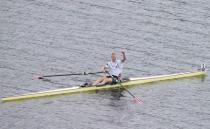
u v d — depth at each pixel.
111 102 155.00
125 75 172.38
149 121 146.12
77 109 150.00
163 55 186.88
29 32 195.25
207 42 197.25
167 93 162.00
